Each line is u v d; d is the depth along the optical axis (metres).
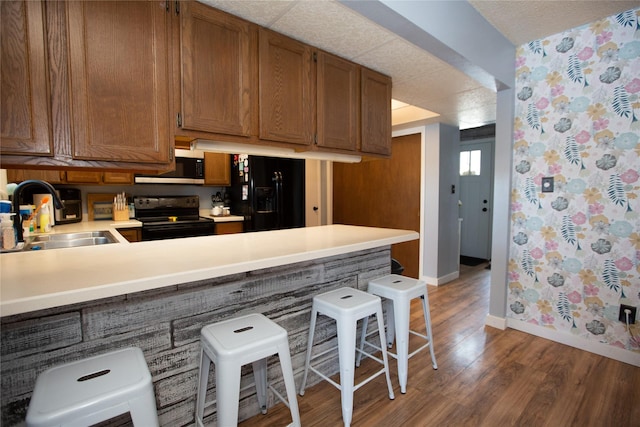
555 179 2.41
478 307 3.23
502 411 1.69
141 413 0.95
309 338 1.80
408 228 4.27
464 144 5.75
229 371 1.18
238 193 4.24
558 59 2.34
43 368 1.12
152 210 3.88
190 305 1.44
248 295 1.63
